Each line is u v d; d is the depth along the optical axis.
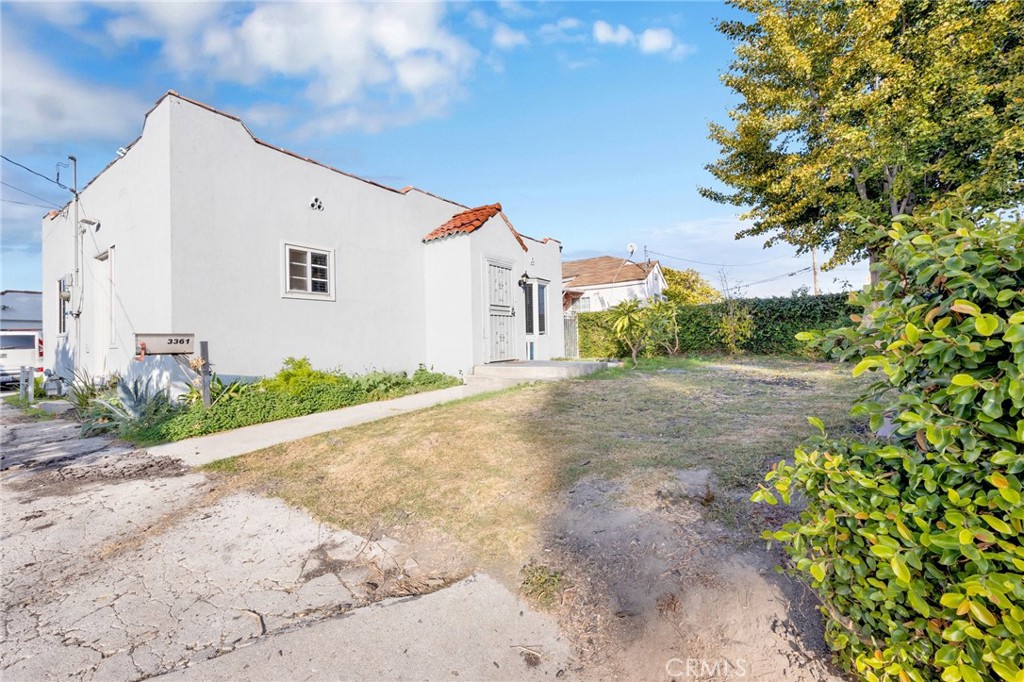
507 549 3.11
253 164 8.11
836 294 14.41
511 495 3.88
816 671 1.97
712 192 15.42
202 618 2.58
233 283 7.77
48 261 13.72
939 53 10.44
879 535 1.40
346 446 5.50
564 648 2.29
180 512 3.99
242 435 6.39
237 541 3.44
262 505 4.06
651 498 3.57
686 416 6.07
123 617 2.61
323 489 4.32
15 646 2.38
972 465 1.31
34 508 4.15
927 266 1.51
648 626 2.35
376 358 10.20
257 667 2.20
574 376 10.32
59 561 3.23
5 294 20.20
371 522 3.64
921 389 1.51
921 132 10.45
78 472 5.11
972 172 10.91
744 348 15.89
